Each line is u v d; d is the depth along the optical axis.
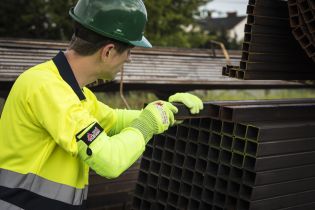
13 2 16.66
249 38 2.31
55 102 1.61
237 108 2.12
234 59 6.23
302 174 2.27
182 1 19.27
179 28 19.20
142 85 5.13
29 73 1.70
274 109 2.27
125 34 1.71
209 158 2.26
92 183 3.72
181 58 5.65
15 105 1.69
